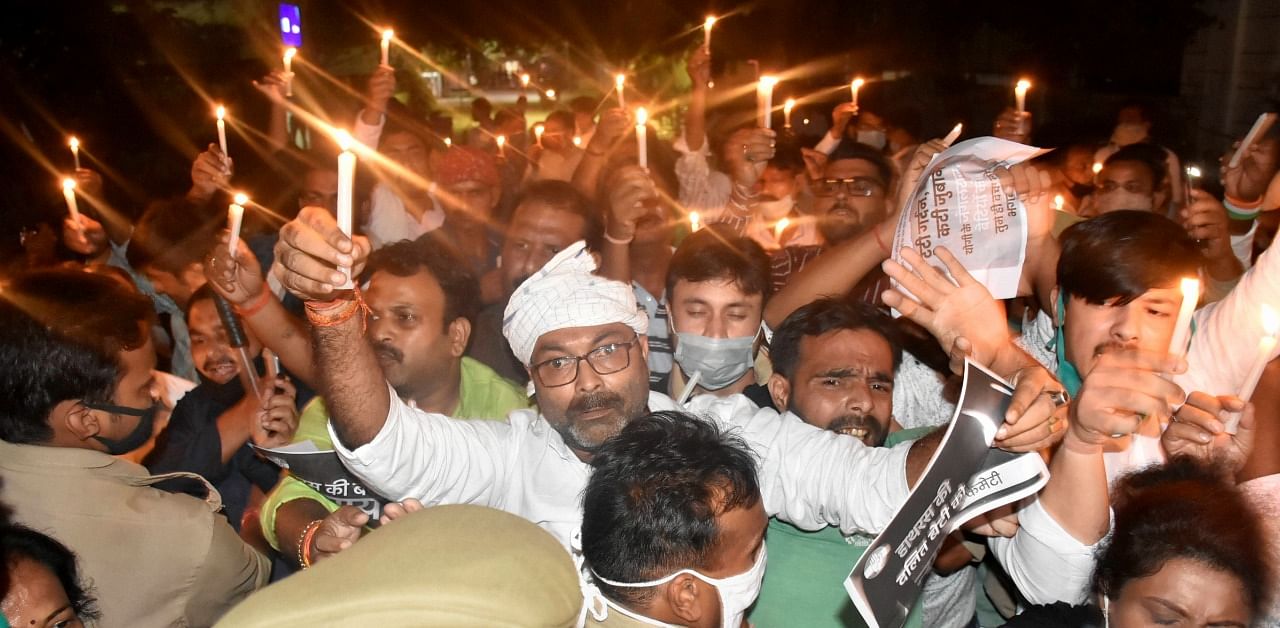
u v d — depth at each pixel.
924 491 1.97
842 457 2.55
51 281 2.58
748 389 3.53
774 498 2.62
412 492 2.46
